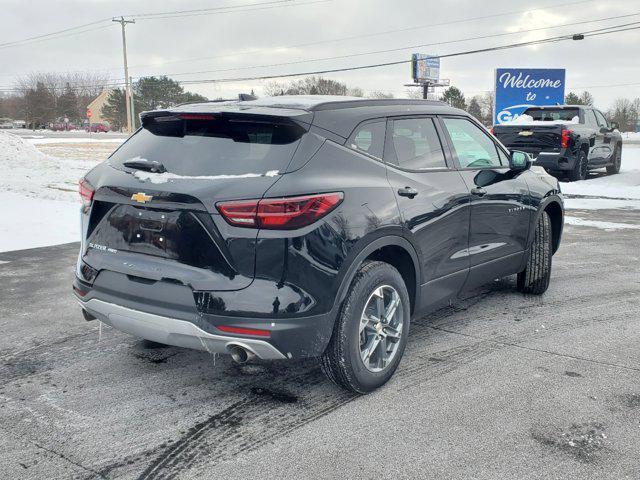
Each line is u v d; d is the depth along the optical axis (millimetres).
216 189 3127
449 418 3324
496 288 5984
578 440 3086
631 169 20688
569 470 2818
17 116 117500
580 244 8352
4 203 10984
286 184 3131
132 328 3441
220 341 3146
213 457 2957
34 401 3555
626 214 11258
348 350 3414
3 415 3377
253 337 3092
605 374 3904
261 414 3393
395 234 3623
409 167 3955
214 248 3117
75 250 7750
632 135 74938
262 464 2891
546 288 5703
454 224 4203
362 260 3412
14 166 16688
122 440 3115
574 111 16375
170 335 3275
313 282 3178
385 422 3287
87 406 3494
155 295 3254
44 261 7133
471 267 4508
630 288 5992
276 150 3309
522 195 5055
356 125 3674
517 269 5324
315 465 2881
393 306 3709
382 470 2834
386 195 3615
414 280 3963
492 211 4652
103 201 3502
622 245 8266
